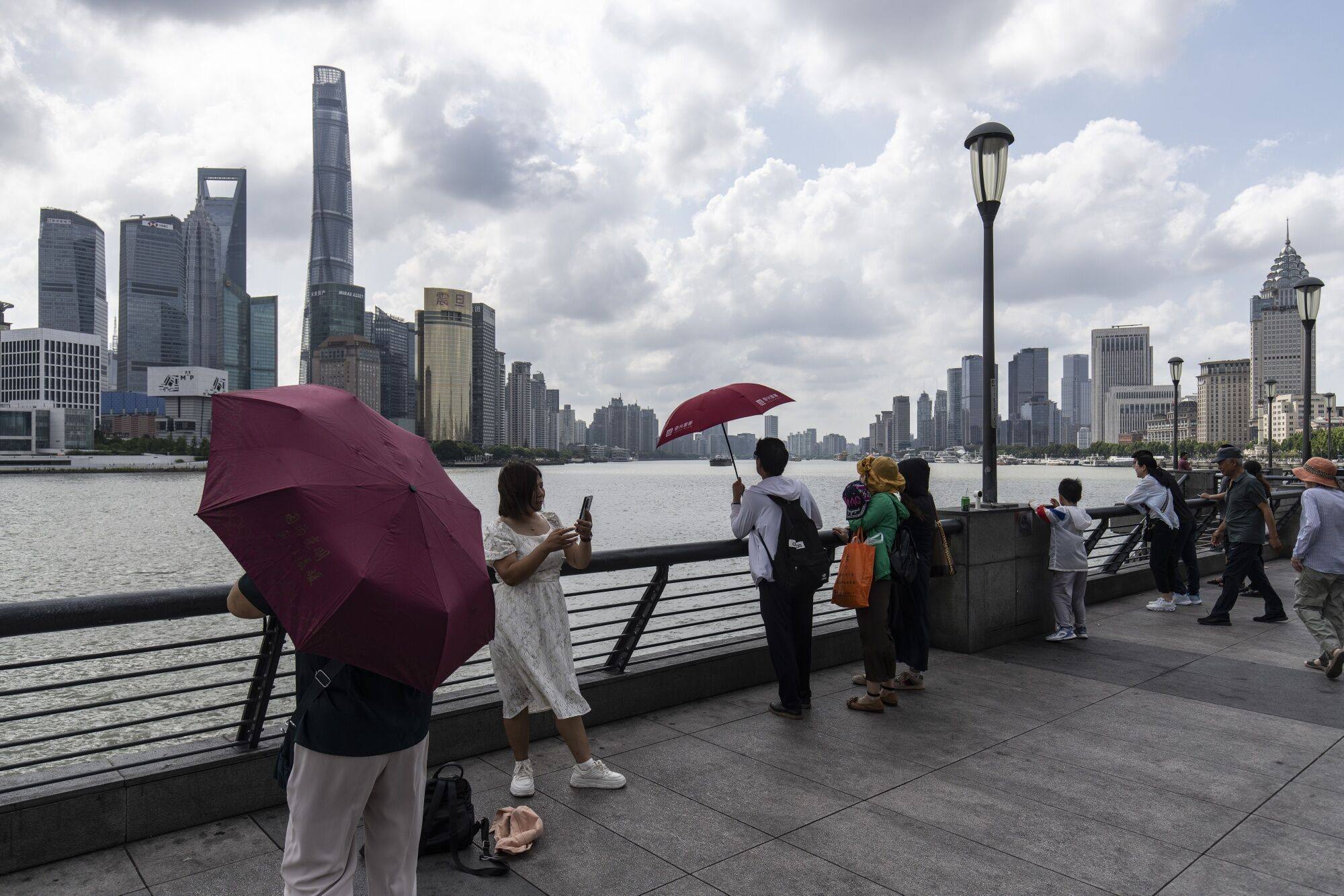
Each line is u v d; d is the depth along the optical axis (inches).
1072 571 319.3
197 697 692.7
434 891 133.3
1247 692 252.1
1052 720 224.7
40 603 135.9
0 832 135.6
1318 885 139.3
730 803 169.0
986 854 148.8
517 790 169.0
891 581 237.3
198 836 150.6
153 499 5128.0
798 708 223.3
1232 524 361.4
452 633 89.3
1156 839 155.4
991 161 307.3
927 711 232.5
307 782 96.8
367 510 87.6
